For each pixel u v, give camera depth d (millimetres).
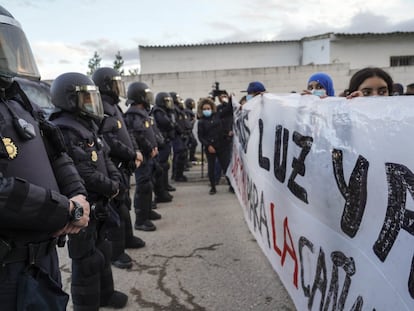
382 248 1470
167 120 6590
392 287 1408
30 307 1585
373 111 1520
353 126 1680
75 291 2680
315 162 2109
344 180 1766
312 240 2184
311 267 2217
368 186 1561
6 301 1589
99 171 2752
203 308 2988
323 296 2043
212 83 13664
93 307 2701
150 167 4918
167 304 3072
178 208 6035
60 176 1938
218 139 6719
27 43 1864
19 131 1644
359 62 18828
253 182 3941
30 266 1646
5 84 1683
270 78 13750
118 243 3758
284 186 2703
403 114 1334
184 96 13680
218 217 5406
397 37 18578
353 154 1681
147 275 3607
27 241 1619
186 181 8344
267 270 3578
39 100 6582
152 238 4617
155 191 6352
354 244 1690
